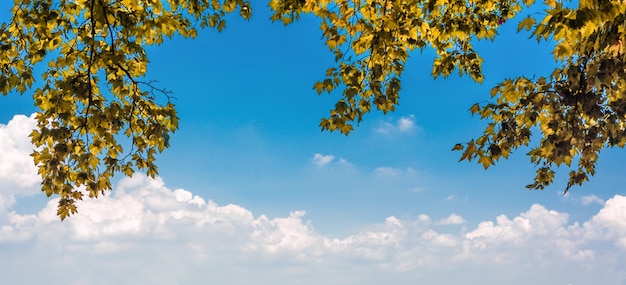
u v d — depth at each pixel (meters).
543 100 5.64
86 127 6.02
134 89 6.45
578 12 4.08
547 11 4.31
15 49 6.87
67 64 6.13
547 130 6.25
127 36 6.00
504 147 5.84
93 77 6.69
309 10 6.28
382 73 6.83
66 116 5.91
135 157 6.86
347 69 6.57
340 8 6.24
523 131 5.95
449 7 7.77
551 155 6.02
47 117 5.99
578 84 5.11
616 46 4.52
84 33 6.52
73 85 5.66
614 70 4.64
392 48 6.43
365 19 6.41
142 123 6.74
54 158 6.45
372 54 6.41
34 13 6.49
